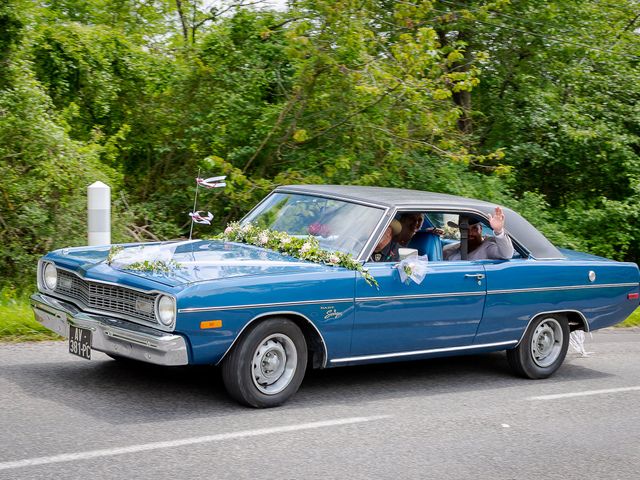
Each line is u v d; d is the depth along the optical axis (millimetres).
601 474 5285
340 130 13133
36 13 14336
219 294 5660
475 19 16547
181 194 14266
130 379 6582
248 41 14273
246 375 5906
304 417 5973
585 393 7473
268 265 6230
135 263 5938
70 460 4730
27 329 7805
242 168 13570
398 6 13523
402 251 6586
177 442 5184
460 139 14641
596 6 19484
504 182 16781
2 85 11508
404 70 12750
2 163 11281
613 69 18797
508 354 7812
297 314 6066
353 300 6340
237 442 5289
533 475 5172
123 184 14469
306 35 12750
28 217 11031
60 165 11305
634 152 17984
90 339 5871
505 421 6355
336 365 6434
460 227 7422
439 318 6918
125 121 15219
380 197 7078
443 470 5113
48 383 6305
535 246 7770
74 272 6227
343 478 4820
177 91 14820
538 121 17297
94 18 19703
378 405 6504
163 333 5562
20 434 5113
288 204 7332
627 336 10859
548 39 18250
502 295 7320
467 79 12953
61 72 14047
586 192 19031
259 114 13742
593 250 17031
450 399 6898
